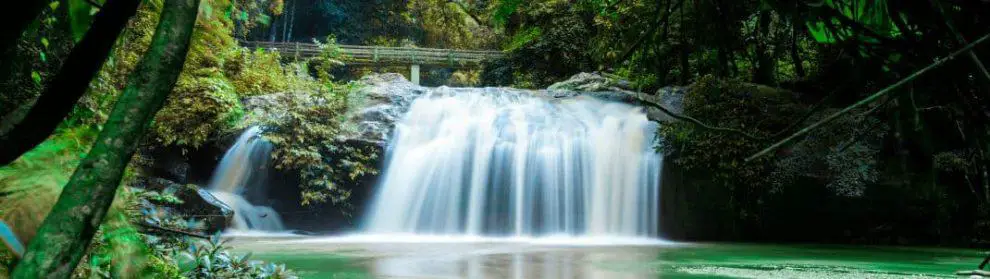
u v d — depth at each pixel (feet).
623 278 19.79
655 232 39.88
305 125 43.55
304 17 111.34
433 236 41.06
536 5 64.13
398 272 20.54
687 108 37.96
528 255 27.17
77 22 2.91
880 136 30.66
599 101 49.34
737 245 35.27
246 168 44.91
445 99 50.34
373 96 48.98
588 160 42.09
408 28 111.55
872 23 3.61
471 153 43.78
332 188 43.06
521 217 42.01
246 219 42.19
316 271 20.70
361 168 43.55
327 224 44.86
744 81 36.70
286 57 77.36
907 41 3.49
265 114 44.93
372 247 30.91
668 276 20.44
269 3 71.26
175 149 44.68
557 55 68.13
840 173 33.76
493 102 50.98
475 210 42.75
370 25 112.37
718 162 37.09
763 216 38.70
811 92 36.01
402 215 43.52
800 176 36.01
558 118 46.65
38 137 2.14
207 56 46.60
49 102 2.15
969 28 3.34
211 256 10.70
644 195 40.27
